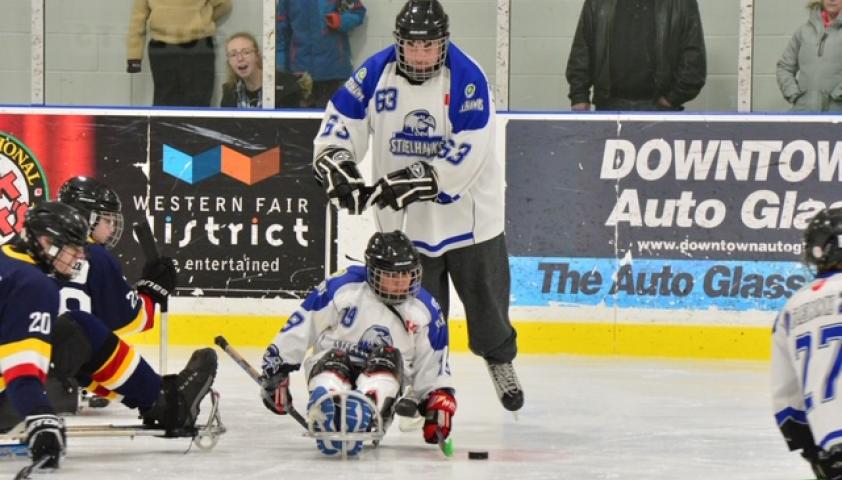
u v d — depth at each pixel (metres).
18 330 12.74
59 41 28.05
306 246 26.89
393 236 14.64
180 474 13.45
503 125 26.52
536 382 22.03
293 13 27.48
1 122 27.25
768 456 15.30
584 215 26.31
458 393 20.84
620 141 26.27
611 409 19.14
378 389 14.17
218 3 27.58
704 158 26.09
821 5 26.44
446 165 16.08
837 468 10.46
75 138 27.19
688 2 26.69
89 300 16.05
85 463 13.96
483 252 17.20
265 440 15.90
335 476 13.47
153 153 27.12
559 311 26.39
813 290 10.95
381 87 16.55
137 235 16.61
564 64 27.25
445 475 13.65
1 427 13.91
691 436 16.78
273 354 14.71
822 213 11.42
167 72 27.83
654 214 26.17
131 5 27.89
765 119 25.97
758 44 26.77
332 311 14.86
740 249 26.02
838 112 26.22
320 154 16.45
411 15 15.90
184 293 27.03
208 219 27.06
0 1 27.97
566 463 14.65
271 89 27.62
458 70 16.36
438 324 14.92
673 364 24.78
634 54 26.89
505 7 27.28
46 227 13.15
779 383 11.43
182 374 14.28
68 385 16.86
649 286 26.19
